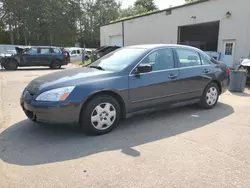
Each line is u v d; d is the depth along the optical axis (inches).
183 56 193.8
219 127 166.6
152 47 179.2
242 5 508.4
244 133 154.9
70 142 140.6
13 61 627.2
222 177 102.8
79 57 999.6
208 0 585.0
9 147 133.7
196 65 202.1
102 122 151.9
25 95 151.0
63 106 137.3
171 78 180.5
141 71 160.1
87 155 123.9
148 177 102.8
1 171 108.0
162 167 111.3
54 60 673.0
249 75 343.6
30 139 145.3
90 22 1988.2
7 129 163.0
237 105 231.5
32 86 151.8
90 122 146.9
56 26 1699.1
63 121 140.2
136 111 166.4
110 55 195.0
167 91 179.8
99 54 680.4
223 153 125.9
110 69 166.7
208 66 210.4
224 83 223.6
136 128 164.9
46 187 96.0
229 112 205.6
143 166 112.3
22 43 1824.6
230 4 533.6
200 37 946.1
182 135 151.7
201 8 608.4
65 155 123.9
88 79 148.3
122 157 121.6
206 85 208.4
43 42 1804.9
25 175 104.6
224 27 554.9
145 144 137.9
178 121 180.2
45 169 109.7
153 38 794.2
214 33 929.5
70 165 113.3
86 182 99.3
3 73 541.6
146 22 815.1
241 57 480.4
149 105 171.6
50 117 137.6
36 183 98.6
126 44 948.6
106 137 148.6
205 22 603.5
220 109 215.6
